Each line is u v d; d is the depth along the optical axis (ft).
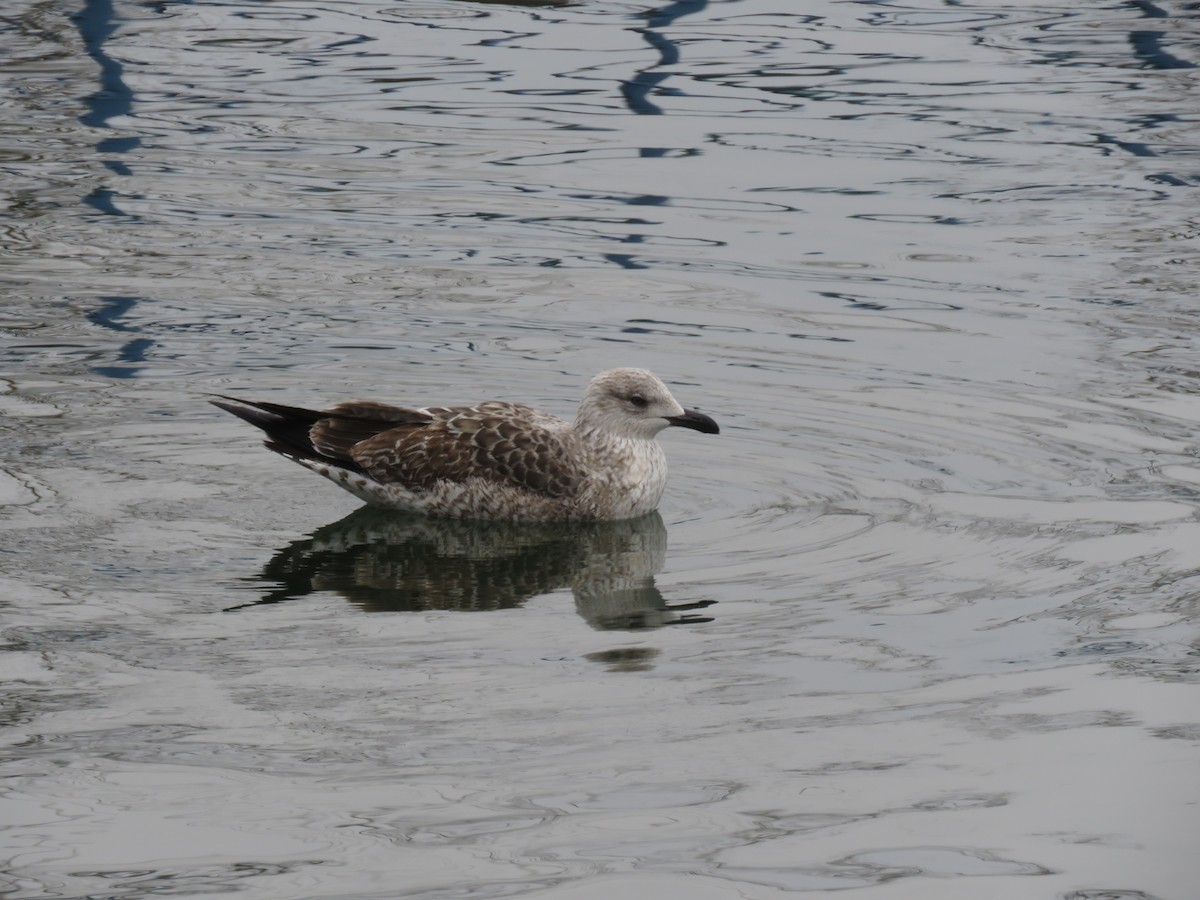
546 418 45.16
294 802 28.68
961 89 80.33
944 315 56.54
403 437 44.19
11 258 60.54
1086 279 59.57
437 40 88.53
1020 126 75.46
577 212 66.13
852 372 52.08
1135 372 51.70
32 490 42.98
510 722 31.81
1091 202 67.00
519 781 29.50
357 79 82.07
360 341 54.08
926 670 34.04
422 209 66.44
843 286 59.16
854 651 34.99
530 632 36.24
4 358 51.93
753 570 39.63
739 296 58.29
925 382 51.24
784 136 74.54
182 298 57.36
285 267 60.39
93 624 35.88
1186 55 84.89
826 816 28.48
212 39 88.43
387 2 96.12
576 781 29.58
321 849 27.25
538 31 90.58
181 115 76.89
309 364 52.13
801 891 26.17
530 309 56.95
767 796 29.07
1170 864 26.78
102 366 51.60
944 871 26.73
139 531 41.11
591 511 43.21
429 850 27.30
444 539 42.50
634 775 29.78
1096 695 32.78
